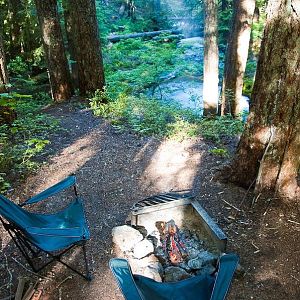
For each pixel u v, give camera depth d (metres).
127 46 15.01
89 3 7.67
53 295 2.74
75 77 9.48
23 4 10.84
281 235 3.31
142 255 3.10
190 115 7.14
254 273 2.91
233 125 6.22
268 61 3.34
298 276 2.88
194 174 4.46
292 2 3.01
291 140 3.48
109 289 2.80
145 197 4.07
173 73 13.16
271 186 3.74
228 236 3.33
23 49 11.28
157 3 21.52
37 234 2.57
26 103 8.17
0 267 3.01
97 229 3.53
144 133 5.98
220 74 12.63
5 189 4.15
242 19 7.41
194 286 2.43
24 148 5.18
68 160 4.99
